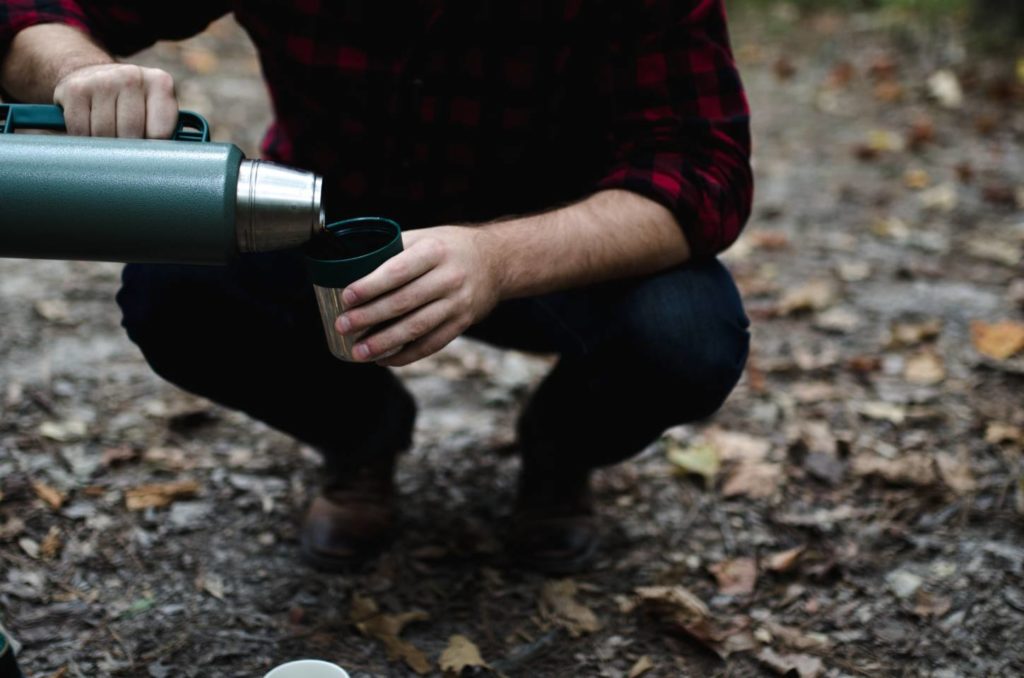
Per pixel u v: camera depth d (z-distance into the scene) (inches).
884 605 75.9
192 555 79.4
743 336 68.2
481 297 54.9
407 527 83.6
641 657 71.1
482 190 68.1
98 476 87.7
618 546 82.1
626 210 61.6
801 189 157.8
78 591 74.9
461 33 61.8
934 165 166.6
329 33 63.0
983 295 125.3
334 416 75.2
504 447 95.0
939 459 92.7
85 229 47.6
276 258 66.9
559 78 64.2
